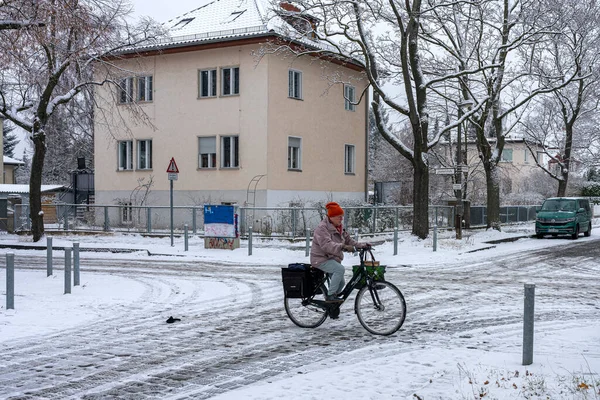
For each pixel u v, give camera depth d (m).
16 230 29.25
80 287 12.95
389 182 41.16
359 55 25.31
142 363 7.03
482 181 44.72
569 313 10.18
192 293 12.45
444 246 22.53
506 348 7.50
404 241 23.55
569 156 37.75
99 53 23.34
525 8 26.41
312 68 31.14
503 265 18.11
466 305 10.91
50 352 7.59
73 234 27.41
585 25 26.97
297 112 30.22
